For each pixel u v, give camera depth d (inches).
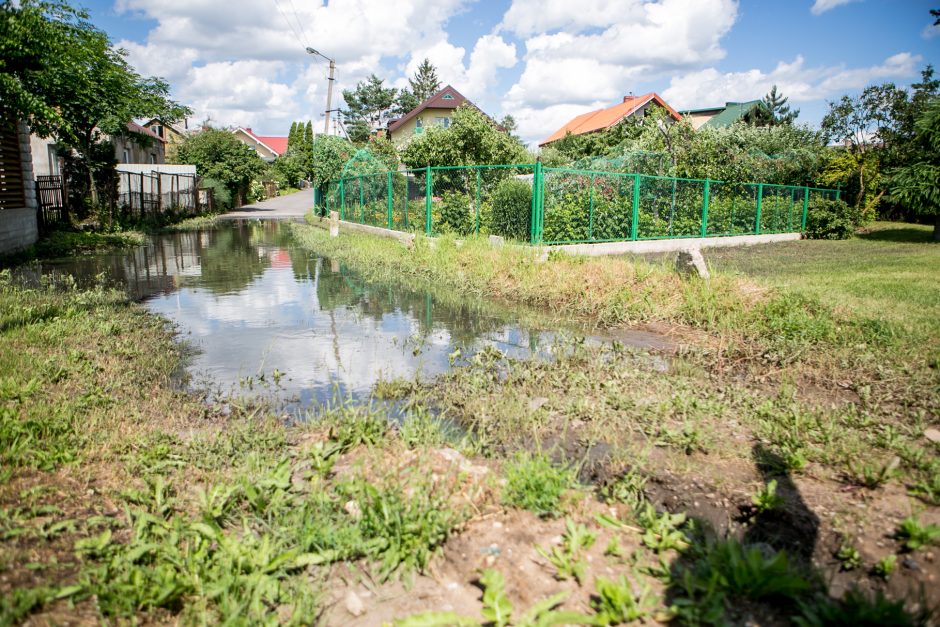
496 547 100.2
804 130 925.8
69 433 139.8
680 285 326.6
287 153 3125.0
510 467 121.3
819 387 191.0
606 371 208.1
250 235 840.9
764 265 486.0
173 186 1166.3
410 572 94.7
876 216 1027.3
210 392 187.8
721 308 289.4
